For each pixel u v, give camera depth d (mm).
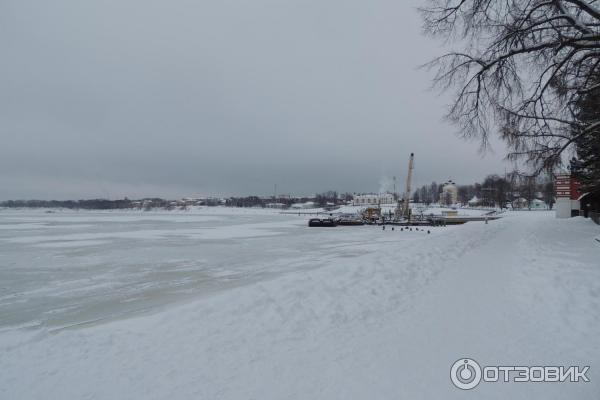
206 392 3848
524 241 15805
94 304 10133
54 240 30016
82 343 5211
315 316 6102
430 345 4883
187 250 22688
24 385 4141
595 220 28094
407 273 9023
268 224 58500
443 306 6590
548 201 93438
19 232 39531
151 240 29844
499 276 8820
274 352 4785
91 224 58750
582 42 10914
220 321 5879
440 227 50344
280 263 16984
